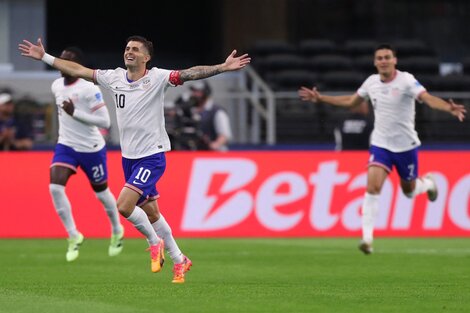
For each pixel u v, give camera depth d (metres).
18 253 44.16
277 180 54.56
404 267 37.41
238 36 85.56
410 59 76.69
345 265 38.25
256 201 54.44
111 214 41.09
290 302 26.27
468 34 87.12
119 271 35.91
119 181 53.91
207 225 54.28
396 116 41.41
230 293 28.20
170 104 64.62
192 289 29.28
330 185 54.75
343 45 79.25
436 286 30.55
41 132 62.88
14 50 78.94
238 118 66.69
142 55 30.48
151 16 90.44
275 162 54.62
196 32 91.31
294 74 73.44
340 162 54.84
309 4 86.38
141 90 30.55
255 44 78.44
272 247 47.31
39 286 30.55
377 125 41.88
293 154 54.78
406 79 41.06
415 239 52.94
